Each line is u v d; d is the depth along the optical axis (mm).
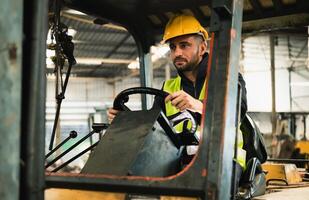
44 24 1264
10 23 1166
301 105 16312
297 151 11273
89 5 2814
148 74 3119
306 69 16109
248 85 16312
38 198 1234
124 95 2105
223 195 1361
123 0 2791
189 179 1349
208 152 1360
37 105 1240
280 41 14828
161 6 2898
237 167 1850
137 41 3117
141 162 1736
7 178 1156
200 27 2566
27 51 1246
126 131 1829
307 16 2812
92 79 18625
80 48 14000
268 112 16281
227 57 1433
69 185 1480
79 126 18469
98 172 1688
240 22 1533
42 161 1253
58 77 2408
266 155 2516
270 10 2898
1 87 1161
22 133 1232
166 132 1915
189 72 2592
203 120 1406
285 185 2842
